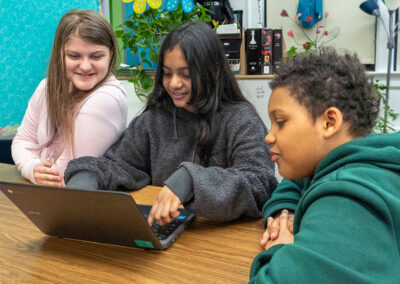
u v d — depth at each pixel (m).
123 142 1.25
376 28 3.25
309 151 0.58
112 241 0.75
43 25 2.33
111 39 1.37
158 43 2.25
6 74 2.11
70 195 0.66
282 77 0.61
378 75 3.19
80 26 1.26
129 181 1.12
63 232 0.78
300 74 0.59
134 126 1.28
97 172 1.04
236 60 2.48
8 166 1.49
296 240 0.48
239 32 2.45
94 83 1.35
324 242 0.45
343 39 3.41
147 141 1.25
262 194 0.93
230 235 0.80
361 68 0.62
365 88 0.61
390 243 0.45
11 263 0.69
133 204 0.62
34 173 1.25
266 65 2.56
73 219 0.72
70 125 1.33
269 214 0.84
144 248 0.74
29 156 1.40
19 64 2.19
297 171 0.61
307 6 3.43
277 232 0.75
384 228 0.45
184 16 2.31
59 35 1.29
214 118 1.15
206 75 1.09
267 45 2.55
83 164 1.05
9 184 0.70
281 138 0.60
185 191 0.83
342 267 0.42
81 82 1.33
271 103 0.61
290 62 0.63
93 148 1.33
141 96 2.35
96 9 2.78
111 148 1.25
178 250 0.73
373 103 0.62
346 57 0.63
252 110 1.17
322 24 3.46
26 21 2.21
